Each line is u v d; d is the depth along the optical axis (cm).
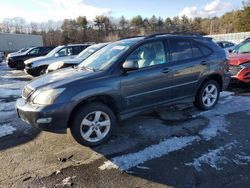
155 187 313
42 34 6488
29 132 493
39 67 1208
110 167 359
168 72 493
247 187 308
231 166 353
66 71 475
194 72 536
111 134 444
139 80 455
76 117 402
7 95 839
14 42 4862
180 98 528
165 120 527
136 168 355
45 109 378
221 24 6862
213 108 595
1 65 2400
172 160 372
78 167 362
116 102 437
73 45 1295
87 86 404
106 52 501
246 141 426
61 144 438
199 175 334
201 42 568
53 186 320
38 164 374
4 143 448
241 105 616
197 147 408
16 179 337
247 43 866
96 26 7125
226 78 607
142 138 447
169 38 517
